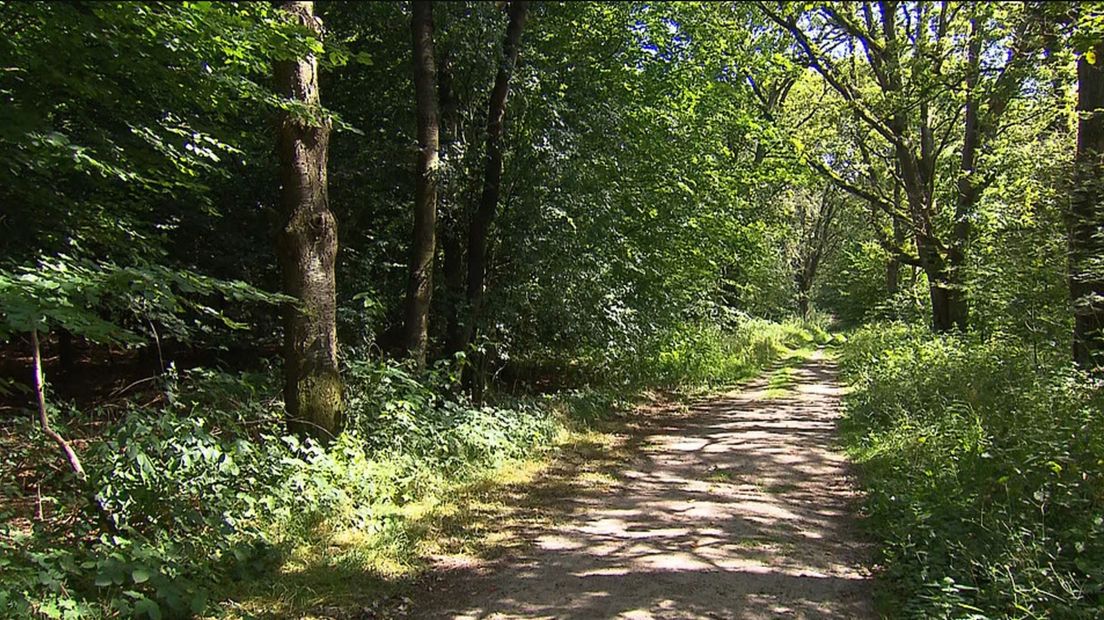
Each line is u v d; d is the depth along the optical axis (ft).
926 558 16.98
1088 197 34.40
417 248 33.94
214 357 45.47
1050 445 19.10
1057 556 15.35
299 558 17.49
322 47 20.90
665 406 48.96
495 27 37.52
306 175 23.91
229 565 16.31
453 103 40.04
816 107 67.67
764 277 103.81
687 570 18.08
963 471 22.03
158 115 26.48
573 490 26.25
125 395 39.58
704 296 67.31
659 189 48.88
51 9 17.78
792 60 61.98
